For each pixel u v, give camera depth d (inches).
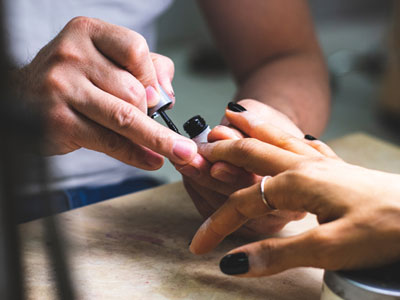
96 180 24.4
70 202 21.9
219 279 15.0
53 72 15.6
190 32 89.2
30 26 22.4
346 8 108.7
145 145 15.7
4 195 7.5
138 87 15.9
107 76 15.7
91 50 15.8
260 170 15.2
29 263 15.1
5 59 7.1
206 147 16.4
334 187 13.1
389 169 20.7
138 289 14.6
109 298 14.2
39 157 7.8
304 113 22.2
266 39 26.0
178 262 15.7
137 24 25.6
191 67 78.0
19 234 7.9
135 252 16.0
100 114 15.5
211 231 14.6
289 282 15.0
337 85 72.6
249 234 16.9
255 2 25.9
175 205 18.6
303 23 26.6
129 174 25.6
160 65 17.8
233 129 17.2
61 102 15.6
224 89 70.7
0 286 7.9
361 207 12.7
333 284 12.7
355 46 89.1
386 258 12.6
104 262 15.5
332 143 22.6
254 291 14.6
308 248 12.6
